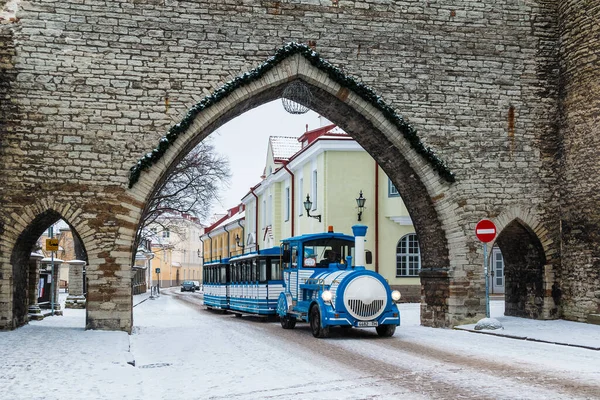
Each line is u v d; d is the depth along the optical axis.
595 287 17.30
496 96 18.66
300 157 34.31
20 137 15.98
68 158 16.11
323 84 17.62
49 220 17.45
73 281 29.38
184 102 16.77
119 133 16.41
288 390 8.47
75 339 13.62
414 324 19.89
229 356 12.12
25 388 8.05
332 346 13.66
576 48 18.00
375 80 18.02
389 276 30.56
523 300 19.62
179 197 32.50
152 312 28.92
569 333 15.13
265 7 17.41
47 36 16.27
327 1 17.84
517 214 18.47
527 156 18.70
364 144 19.77
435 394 8.04
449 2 18.55
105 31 16.55
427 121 18.25
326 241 18.50
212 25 17.08
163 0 16.88
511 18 18.84
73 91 16.28
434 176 18.19
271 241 41.03
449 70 18.44
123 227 16.17
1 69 16.06
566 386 8.48
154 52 16.73
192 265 97.75
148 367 10.79
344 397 7.92
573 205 18.11
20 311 16.84
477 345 13.49
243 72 17.08
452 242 18.19
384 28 18.14
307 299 17.45
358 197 30.84
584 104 17.72
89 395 7.67
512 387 8.44
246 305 24.52
